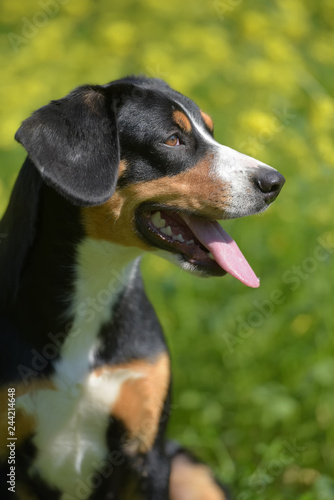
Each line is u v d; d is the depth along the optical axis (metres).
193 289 9.31
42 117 5.79
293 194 9.02
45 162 5.66
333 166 8.94
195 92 9.77
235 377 8.59
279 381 8.58
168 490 6.35
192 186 6.10
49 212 6.05
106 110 5.97
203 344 8.95
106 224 6.04
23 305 6.08
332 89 11.16
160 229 6.28
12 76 10.24
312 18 11.84
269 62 9.54
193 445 8.12
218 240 6.24
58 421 6.17
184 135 6.19
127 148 6.05
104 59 9.89
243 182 6.09
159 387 6.29
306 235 8.98
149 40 10.08
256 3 10.66
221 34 10.12
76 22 10.81
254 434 8.27
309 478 7.85
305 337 8.55
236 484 7.66
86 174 5.74
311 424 8.07
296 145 9.00
